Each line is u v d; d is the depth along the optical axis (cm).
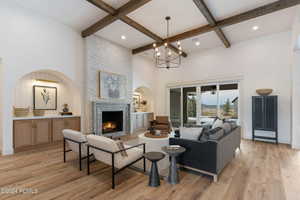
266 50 478
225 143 269
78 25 437
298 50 402
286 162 309
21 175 250
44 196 195
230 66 545
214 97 587
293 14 365
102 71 508
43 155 343
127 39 524
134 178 244
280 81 454
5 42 331
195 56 630
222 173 262
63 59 430
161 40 492
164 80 734
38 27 381
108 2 329
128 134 596
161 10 355
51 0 333
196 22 404
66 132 298
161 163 299
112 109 540
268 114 449
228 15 369
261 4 328
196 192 206
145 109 771
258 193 204
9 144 342
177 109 696
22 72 355
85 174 256
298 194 202
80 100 471
